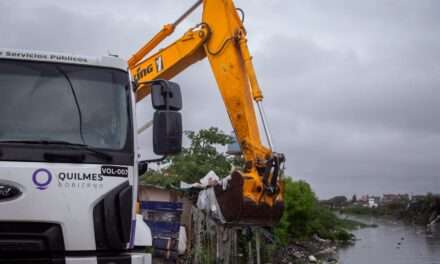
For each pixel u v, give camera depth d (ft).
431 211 257.14
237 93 45.73
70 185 18.84
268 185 41.88
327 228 163.12
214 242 56.13
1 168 18.34
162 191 65.36
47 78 20.53
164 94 21.44
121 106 20.92
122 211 19.38
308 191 137.08
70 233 18.57
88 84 20.84
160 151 20.98
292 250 105.29
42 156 18.99
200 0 47.96
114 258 19.20
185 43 47.91
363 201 454.40
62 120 20.07
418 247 120.67
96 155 19.60
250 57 45.62
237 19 46.78
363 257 97.14
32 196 18.35
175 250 53.98
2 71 20.26
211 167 79.97
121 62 21.49
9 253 18.31
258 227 45.52
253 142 44.83
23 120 19.72
